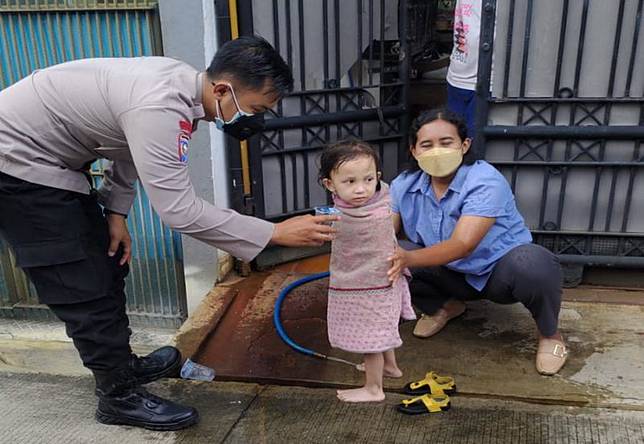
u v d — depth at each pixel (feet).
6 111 6.65
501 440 7.21
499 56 9.78
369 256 7.16
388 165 12.79
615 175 10.03
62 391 8.79
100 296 7.19
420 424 7.55
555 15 9.41
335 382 8.48
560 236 10.54
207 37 9.81
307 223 6.70
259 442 7.43
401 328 9.58
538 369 8.36
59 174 6.79
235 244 6.74
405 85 12.39
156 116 6.15
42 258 6.88
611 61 9.48
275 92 6.40
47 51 10.03
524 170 10.35
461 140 7.98
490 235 8.25
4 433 7.81
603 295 10.44
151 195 6.40
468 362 8.68
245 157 11.12
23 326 11.44
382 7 11.75
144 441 7.59
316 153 11.94
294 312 10.30
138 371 8.63
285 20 10.98
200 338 9.59
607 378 8.20
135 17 9.74
